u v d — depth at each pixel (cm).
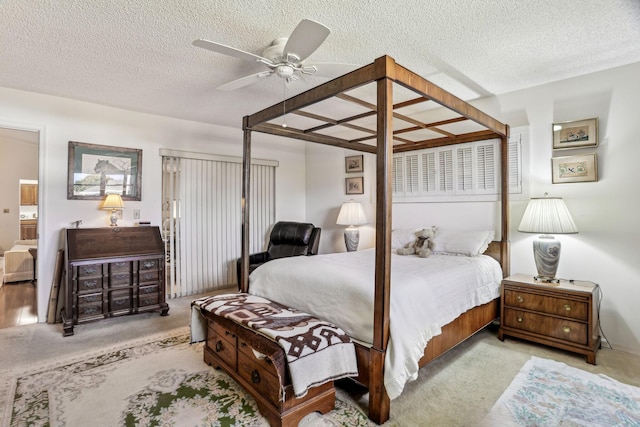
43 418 182
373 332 185
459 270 267
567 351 272
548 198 289
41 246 346
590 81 291
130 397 203
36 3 188
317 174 556
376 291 181
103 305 325
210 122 459
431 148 395
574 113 299
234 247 493
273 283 266
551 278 286
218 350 233
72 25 212
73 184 363
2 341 290
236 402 198
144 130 411
